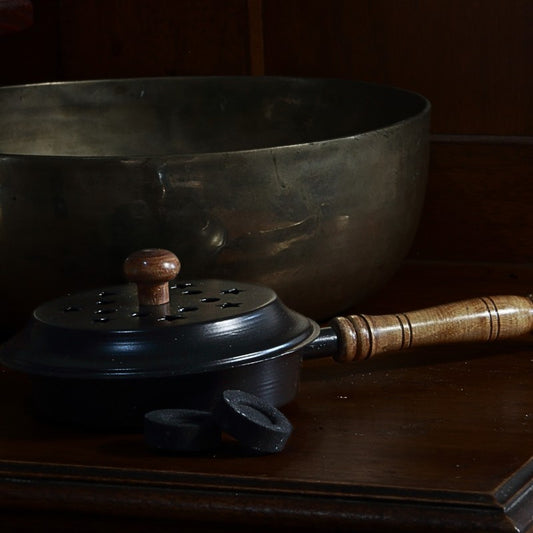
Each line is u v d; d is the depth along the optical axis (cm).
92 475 93
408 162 123
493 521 85
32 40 169
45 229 112
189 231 111
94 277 114
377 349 110
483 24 152
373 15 156
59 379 100
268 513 88
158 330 96
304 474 91
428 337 112
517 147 152
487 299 116
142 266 100
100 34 167
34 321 102
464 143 154
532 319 117
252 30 161
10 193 112
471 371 115
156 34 165
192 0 162
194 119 154
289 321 104
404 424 101
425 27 154
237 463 94
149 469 93
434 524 86
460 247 157
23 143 151
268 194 112
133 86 154
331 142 113
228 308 101
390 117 140
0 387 114
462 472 91
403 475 90
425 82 156
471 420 102
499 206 154
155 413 96
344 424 102
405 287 146
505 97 152
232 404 94
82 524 93
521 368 115
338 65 159
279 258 114
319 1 158
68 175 110
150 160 109
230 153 110
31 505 93
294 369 104
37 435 101
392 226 122
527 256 154
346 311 135
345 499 88
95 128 154
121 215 111
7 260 115
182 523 91
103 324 98
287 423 95
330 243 116
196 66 164
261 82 152
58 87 152
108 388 98
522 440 97
